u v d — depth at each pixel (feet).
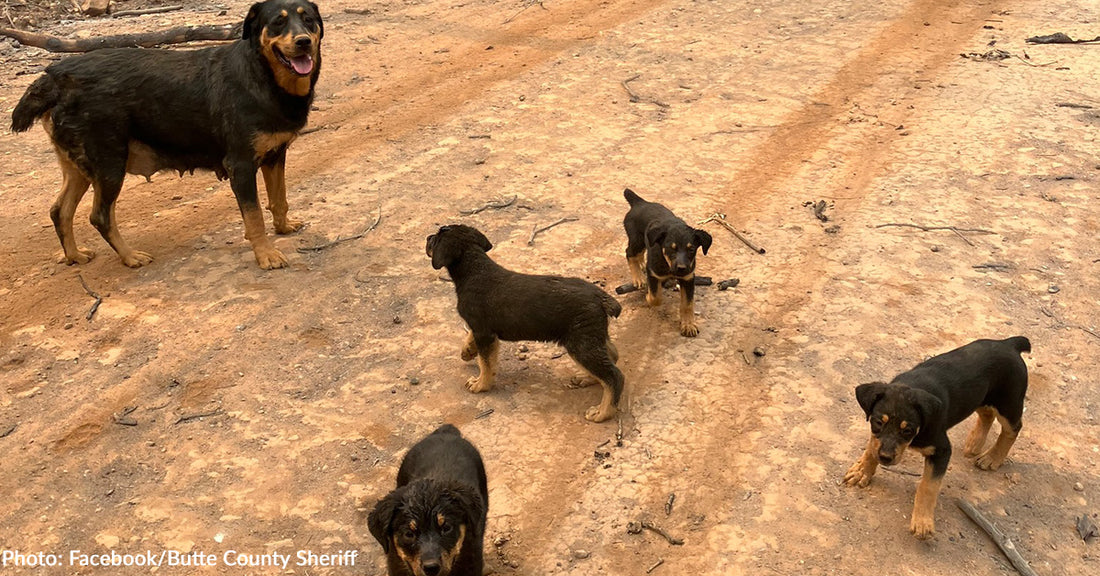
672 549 7.03
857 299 9.67
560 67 15.83
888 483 7.60
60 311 9.39
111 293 9.68
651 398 8.39
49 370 8.61
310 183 11.94
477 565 6.31
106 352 8.83
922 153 12.73
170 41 15.93
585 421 8.14
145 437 7.91
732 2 19.54
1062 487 7.61
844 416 8.21
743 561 6.95
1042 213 11.21
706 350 8.97
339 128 13.55
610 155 12.69
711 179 12.08
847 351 8.95
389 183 11.94
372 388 8.47
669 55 16.42
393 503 5.95
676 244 8.78
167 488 7.45
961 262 10.28
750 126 13.61
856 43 17.07
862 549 7.06
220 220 11.14
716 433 8.04
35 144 13.01
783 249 10.54
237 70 9.62
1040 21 18.25
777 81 15.25
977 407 7.36
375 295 9.71
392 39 17.31
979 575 6.88
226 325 9.21
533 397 8.41
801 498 7.45
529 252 10.42
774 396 8.42
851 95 14.66
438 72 15.64
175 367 8.66
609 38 17.31
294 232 10.82
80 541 7.01
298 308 9.48
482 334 8.21
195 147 10.01
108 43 15.76
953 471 7.75
